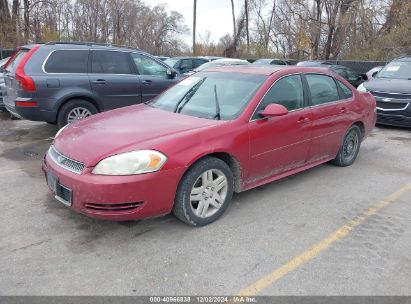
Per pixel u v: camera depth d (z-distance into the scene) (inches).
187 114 179.8
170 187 145.9
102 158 139.9
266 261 137.4
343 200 192.2
